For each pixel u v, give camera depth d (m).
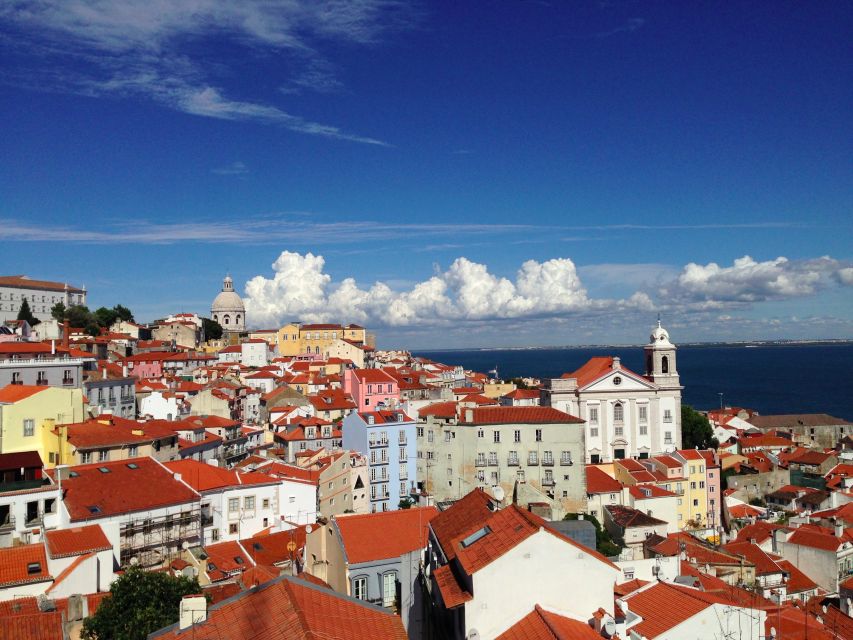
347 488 113.31
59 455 94.12
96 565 63.69
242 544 83.06
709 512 137.25
